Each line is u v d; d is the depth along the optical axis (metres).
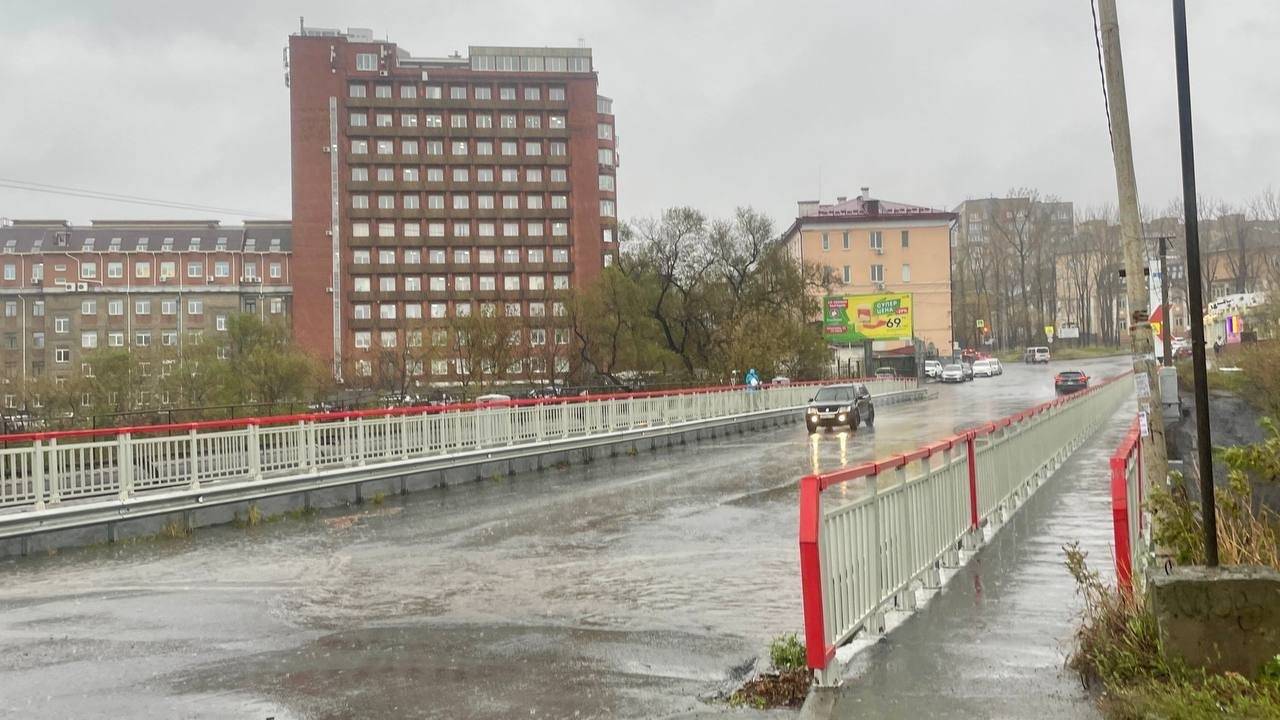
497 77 109.31
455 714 6.54
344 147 105.62
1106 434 29.70
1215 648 5.74
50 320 103.81
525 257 108.88
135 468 16.02
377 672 7.64
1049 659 6.68
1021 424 15.59
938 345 102.44
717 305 69.62
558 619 9.35
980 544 11.27
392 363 64.88
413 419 21.23
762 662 7.63
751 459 25.97
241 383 48.97
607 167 114.06
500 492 20.42
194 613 10.08
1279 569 6.79
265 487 17.56
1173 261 78.75
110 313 104.19
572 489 20.48
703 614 9.41
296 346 57.38
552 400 26.66
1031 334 135.00
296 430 18.59
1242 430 26.50
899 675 6.36
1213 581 5.76
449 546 13.90
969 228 155.88
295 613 9.94
